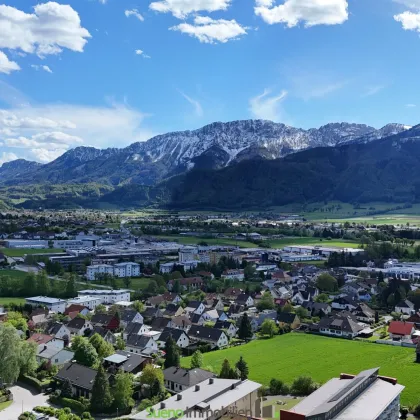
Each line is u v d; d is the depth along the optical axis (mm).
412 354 166375
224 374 129125
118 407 117750
